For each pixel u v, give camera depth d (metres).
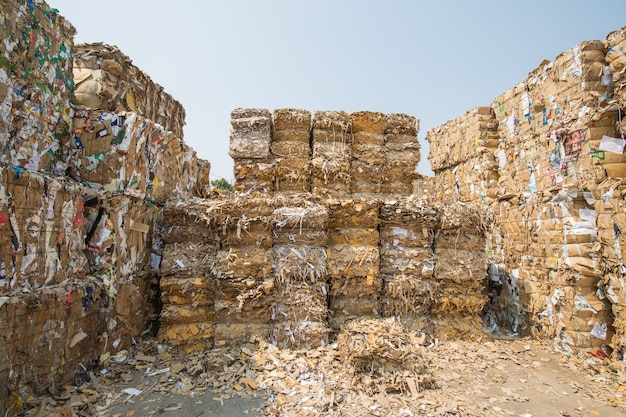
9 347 2.98
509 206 6.76
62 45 4.31
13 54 3.55
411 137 6.74
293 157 6.23
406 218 5.44
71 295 3.64
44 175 3.53
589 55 5.27
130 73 5.49
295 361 4.30
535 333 5.86
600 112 5.05
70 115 4.52
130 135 4.62
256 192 6.16
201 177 7.36
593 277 5.17
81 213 4.01
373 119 6.49
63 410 3.19
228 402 3.61
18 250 3.16
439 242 5.63
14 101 3.57
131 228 4.70
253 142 6.13
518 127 6.71
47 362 3.34
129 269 4.66
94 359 4.03
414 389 3.87
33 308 3.17
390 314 5.29
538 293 5.88
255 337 4.63
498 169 7.27
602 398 4.03
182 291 4.79
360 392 3.82
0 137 3.41
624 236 4.77
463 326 5.53
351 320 5.14
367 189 6.36
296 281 4.88
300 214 4.92
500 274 6.90
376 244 5.36
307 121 6.36
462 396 3.91
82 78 4.91
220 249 5.03
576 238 5.25
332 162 6.13
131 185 4.68
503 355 5.11
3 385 2.92
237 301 4.75
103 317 4.20
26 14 3.72
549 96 5.93
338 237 5.31
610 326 5.09
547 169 5.94
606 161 5.05
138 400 3.60
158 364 4.30
